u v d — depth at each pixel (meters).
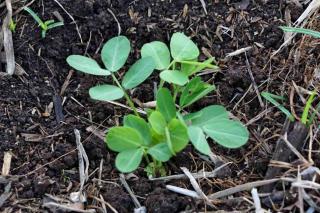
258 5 0.66
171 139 0.54
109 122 0.60
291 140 0.56
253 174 0.56
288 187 0.54
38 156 0.58
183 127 0.53
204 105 0.60
